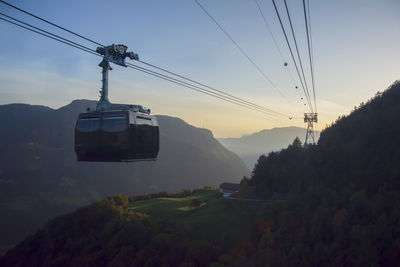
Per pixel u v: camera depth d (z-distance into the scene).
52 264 76.56
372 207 57.03
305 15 12.57
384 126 84.50
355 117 97.69
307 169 85.50
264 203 79.25
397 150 74.25
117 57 20.12
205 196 119.19
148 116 23.28
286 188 84.62
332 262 46.88
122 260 66.12
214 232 70.88
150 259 61.72
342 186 73.44
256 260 50.41
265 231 60.59
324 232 54.94
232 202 85.31
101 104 21.62
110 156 21.02
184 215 88.69
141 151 22.14
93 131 21.11
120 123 20.59
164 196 133.88
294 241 55.50
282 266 47.78
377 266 43.66
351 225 53.97
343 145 86.81
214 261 59.25
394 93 97.94
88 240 80.75
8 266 89.00
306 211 62.56
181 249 63.12
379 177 69.56
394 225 50.00
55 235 90.81
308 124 91.44
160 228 75.69
